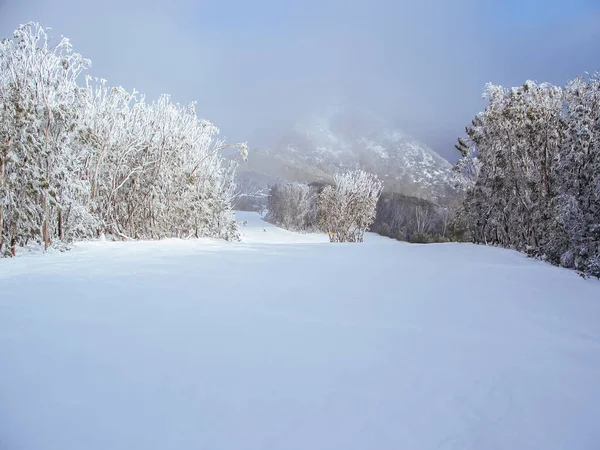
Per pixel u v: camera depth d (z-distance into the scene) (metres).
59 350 2.71
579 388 2.54
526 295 5.22
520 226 10.83
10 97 8.01
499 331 3.69
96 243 9.40
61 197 8.90
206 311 3.79
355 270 6.55
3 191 7.79
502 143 11.12
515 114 10.22
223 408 2.11
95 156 10.77
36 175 7.99
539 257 8.79
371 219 20.47
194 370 2.52
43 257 7.14
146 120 12.36
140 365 2.55
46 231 8.35
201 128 13.90
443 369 2.71
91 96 10.86
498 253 9.30
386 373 2.60
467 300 4.78
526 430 2.06
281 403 2.18
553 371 2.78
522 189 10.57
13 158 7.73
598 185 7.77
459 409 2.21
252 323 3.48
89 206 10.39
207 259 7.14
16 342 2.81
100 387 2.26
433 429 2.02
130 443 1.81
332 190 20.64
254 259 7.41
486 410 2.22
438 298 4.80
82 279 5.04
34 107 8.29
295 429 1.96
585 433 2.05
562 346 3.37
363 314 3.96
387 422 2.05
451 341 3.29
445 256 8.73
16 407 2.04
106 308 3.74
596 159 7.88
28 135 7.93
